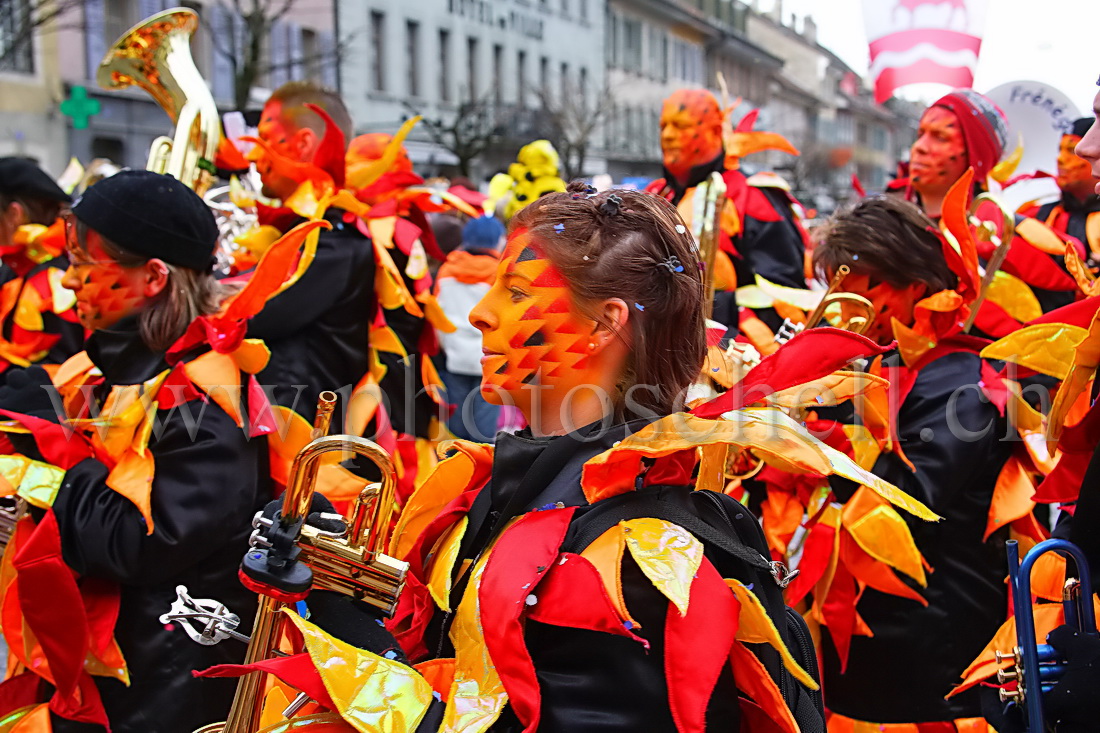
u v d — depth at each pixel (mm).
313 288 3217
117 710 2160
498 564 1339
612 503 1363
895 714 2555
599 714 1271
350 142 3719
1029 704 1623
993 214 3539
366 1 22672
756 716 1397
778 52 31422
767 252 4621
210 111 2926
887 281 2549
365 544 1398
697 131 4727
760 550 1530
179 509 2061
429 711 1325
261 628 1415
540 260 1418
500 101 23594
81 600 2086
